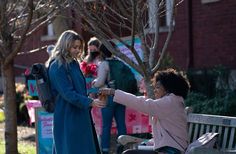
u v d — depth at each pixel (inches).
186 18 591.5
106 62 330.0
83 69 333.4
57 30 393.4
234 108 374.0
